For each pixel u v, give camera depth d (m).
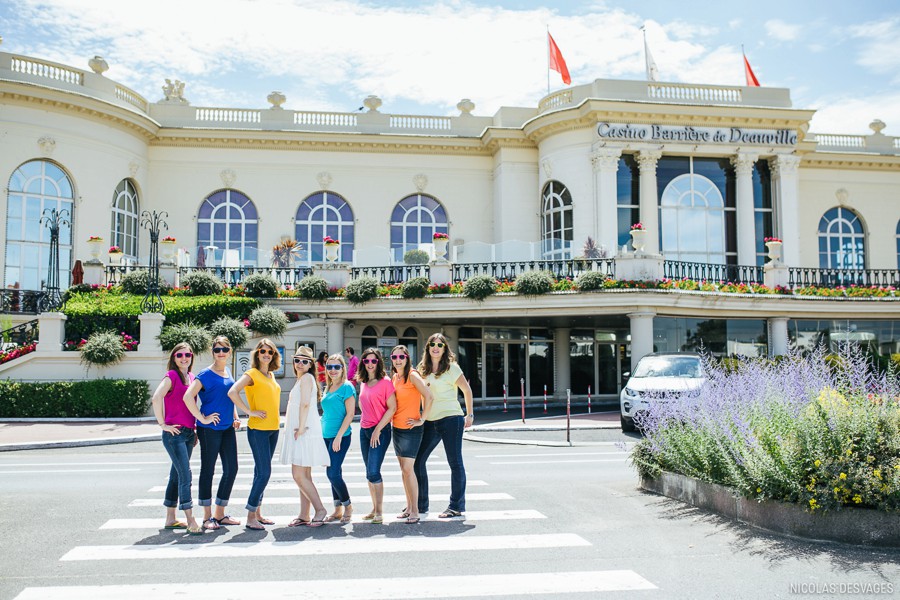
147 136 28.81
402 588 5.40
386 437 7.65
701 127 27.73
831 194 33.44
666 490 8.84
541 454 13.26
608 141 27.11
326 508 8.29
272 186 29.92
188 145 29.52
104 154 26.66
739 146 28.03
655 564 6.00
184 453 7.04
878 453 6.68
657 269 21.83
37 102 24.86
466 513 7.95
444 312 22.45
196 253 27.25
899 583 5.46
